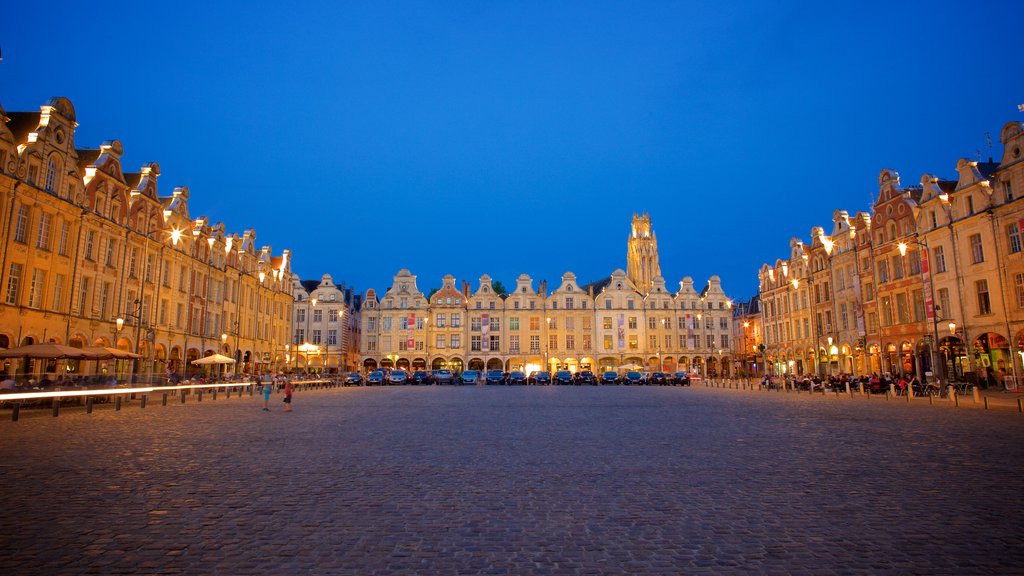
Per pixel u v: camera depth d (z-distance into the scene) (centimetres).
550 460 1332
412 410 2844
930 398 3362
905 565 666
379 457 1373
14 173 3388
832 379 4744
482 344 9269
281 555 700
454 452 1455
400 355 9300
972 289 4372
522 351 9450
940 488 1030
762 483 1080
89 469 1201
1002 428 1931
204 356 5712
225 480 1105
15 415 2241
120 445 1548
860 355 5775
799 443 1595
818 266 6538
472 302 9562
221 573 641
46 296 3647
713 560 685
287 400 2820
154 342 4797
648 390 5400
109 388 3088
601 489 1038
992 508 897
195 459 1334
